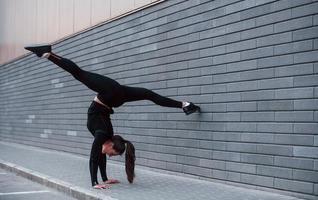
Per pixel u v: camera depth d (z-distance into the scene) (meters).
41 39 15.94
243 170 7.50
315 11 6.41
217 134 8.03
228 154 7.80
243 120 7.52
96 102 7.56
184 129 8.81
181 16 8.96
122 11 10.97
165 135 9.32
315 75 6.39
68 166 10.65
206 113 8.27
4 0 20.36
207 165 8.24
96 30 12.20
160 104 7.80
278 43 6.94
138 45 10.30
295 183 6.64
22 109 17.55
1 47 20.52
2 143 18.34
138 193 7.13
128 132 10.54
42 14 15.95
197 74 8.51
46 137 15.20
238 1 7.66
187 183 8.02
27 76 17.09
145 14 10.09
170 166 9.16
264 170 7.13
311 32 6.46
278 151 6.91
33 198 7.67
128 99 7.61
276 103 6.95
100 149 7.58
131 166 7.81
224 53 7.91
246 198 6.66
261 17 7.23
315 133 6.38
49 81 15.02
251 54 7.39
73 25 13.53
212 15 8.20
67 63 7.29
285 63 6.82
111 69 11.39
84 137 12.66
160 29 9.56
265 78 7.14
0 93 20.33
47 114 15.12
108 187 7.66
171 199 6.70
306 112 6.50
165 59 9.38
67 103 13.68
